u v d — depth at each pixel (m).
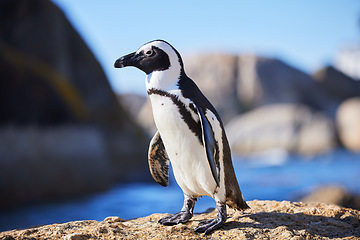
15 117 13.05
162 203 12.02
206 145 3.12
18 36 18.03
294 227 3.53
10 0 18.45
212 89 71.56
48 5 19.11
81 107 15.62
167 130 3.33
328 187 12.66
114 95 19.86
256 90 69.31
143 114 68.50
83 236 3.28
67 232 3.49
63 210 10.94
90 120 15.69
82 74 18.88
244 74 72.38
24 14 18.48
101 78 19.47
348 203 11.59
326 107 66.88
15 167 11.84
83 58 19.34
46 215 10.29
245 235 3.29
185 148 3.32
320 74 75.88
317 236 3.35
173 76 3.35
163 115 3.31
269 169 26.39
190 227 3.52
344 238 3.34
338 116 46.09
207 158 3.11
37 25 18.48
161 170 3.98
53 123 13.96
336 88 73.31
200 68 75.56
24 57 15.25
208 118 3.28
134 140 19.11
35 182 12.24
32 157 12.45
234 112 68.38
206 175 3.34
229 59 74.75
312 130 40.00
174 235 3.32
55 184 12.78
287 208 4.12
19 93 13.59
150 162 3.88
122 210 10.98
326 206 4.25
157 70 3.37
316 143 39.06
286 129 40.47
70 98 15.22
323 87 73.88
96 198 12.84
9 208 11.09
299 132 40.00
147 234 3.37
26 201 11.80
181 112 3.26
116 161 17.47
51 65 17.86
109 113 18.67
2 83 13.36
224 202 3.49
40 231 3.57
